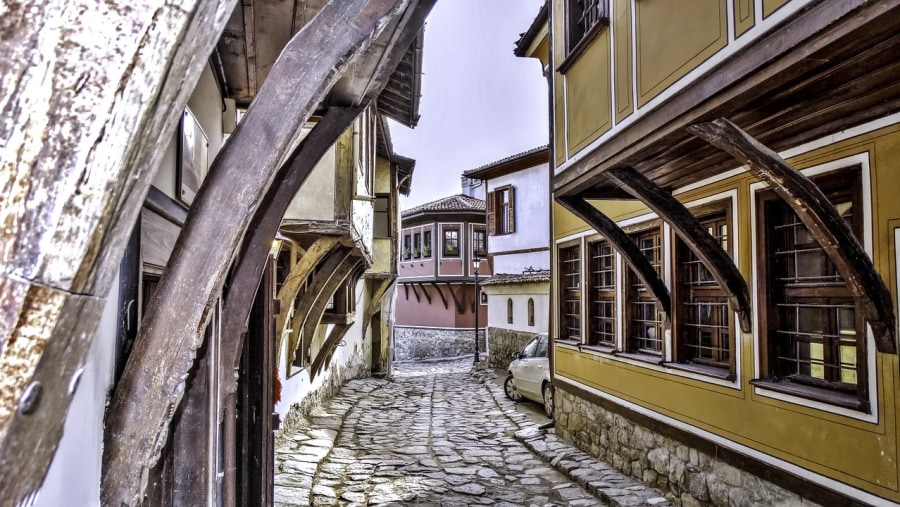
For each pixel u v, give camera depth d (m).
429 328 29.36
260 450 3.01
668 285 5.93
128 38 0.61
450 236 27.38
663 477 5.85
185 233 1.13
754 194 4.57
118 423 1.15
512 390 12.64
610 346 7.38
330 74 1.19
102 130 0.60
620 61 4.91
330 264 8.05
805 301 4.18
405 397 13.82
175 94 0.65
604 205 7.53
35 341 0.57
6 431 0.56
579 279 8.38
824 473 3.77
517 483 6.67
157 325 1.13
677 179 5.36
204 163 2.79
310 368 10.34
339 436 9.04
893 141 3.31
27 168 0.58
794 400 4.06
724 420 4.88
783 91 2.94
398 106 8.62
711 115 3.21
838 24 2.28
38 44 0.59
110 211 0.62
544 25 10.79
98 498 1.13
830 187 3.92
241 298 1.93
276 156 1.16
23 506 0.62
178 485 1.71
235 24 2.57
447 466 7.38
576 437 8.13
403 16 1.48
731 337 4.84
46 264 0.58
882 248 3.38
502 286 19.08
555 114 7.36
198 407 1.73
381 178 16.02
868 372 3.46
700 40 3.55
